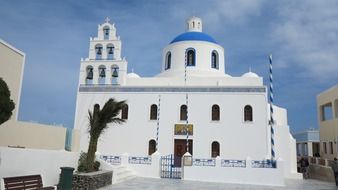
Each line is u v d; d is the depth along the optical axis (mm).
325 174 22188
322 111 29797
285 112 27906
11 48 15344
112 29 26719
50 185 13250
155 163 20781
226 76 28297
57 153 14016
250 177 19188
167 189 14891
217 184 17938
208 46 30312
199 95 24625
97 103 25703
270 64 21734
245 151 23188
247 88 24203
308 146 36188
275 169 19000
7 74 15031
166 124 24469
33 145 16719
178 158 21484
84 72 26344
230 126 23750
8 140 14758
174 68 30141
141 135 24578
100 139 24828
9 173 10719
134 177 19812
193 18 33625
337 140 25625
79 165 15578
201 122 24125
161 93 25094
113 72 26344
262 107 23734
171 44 31094
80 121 25516
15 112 15688
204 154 23531
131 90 25531
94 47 26656
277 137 24219
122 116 25250
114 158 21125
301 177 23703
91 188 13516
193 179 19734
